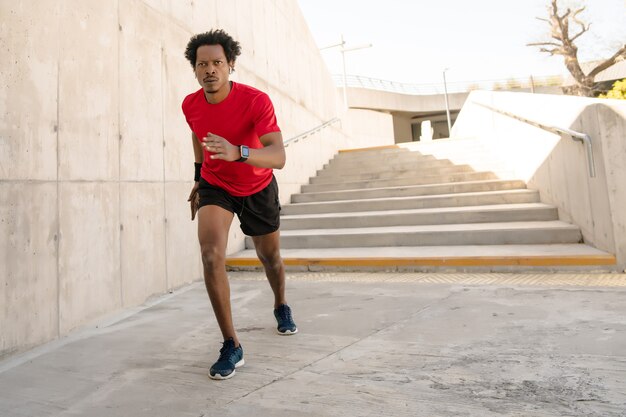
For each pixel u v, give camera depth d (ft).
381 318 8.25
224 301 5.96
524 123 18.84
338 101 39.50
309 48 30.78
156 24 12.54
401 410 4.52
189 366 6.33
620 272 10.92
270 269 7.55
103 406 5.09
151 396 5.31
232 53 6.15
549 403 4.49
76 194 9.12
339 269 13.62
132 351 7.22
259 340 7.31
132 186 11.00
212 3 16.58
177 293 12.16
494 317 7.84
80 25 9.52
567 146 13.99
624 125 10.97
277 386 5.36
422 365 5.78
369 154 30.01
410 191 20.77
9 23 7.76
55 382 6.02
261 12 22.21
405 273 12.69
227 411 4.75
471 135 29.07
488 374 5.34
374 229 16.67
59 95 8.82
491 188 19.45
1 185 7.44
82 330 8.88
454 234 14.58
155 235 11.80
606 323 7.07
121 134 10.71
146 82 11.86
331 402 4.82
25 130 7.98
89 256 9.38
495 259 11.96
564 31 80.23
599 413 4.23
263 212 6.91
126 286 10.52
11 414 5.01
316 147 29.43
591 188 12.20
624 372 5.15
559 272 11.40
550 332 6.81
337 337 7.26
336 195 22.24
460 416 4.32
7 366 6.87
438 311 8.49
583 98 12.66
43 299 8.13
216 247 5.95
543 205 16.20
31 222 7.99
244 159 5.14
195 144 7.10
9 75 7.70
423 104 97.50
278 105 23.52
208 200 6.31
